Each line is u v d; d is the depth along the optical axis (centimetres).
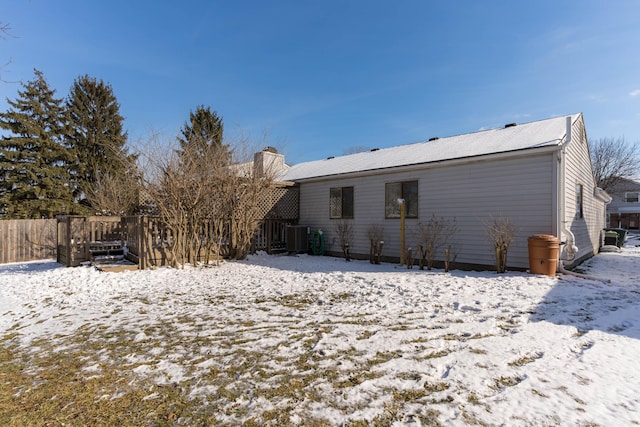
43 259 1193
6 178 1819
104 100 2288
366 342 355
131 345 359
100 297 579
